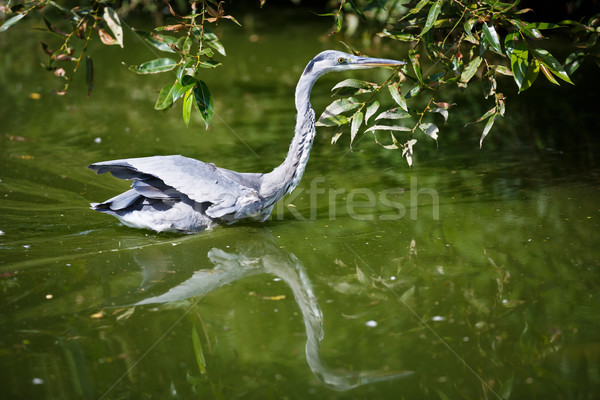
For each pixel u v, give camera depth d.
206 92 9.93
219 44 9.80
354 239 11.46
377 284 9.95
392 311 9.16
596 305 9.04
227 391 7.47
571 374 7.66
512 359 7.99
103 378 7.61
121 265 10.51
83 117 19.14
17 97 21.38
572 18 25.48
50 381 7.51
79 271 10.25
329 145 17.02
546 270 10.08
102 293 9.60
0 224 11.81
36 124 18.34
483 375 7.70
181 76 9.62
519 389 7.43
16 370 7.70
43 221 12.07
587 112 18.66
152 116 19.42
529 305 9.14
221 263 10.72
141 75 24.78
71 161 15.28
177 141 16.91
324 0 37.97
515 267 10.23
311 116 12.01
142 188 11.52
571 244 10.81
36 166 14.89
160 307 9.27
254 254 11.05
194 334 8.57
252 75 24.53
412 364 7.94
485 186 13.62
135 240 11.45
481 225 11.75
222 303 9.42
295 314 9.11
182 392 7.43
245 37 31.73
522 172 14.30
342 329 8.72
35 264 10.40
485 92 10.73
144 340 8.41
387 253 10.91
